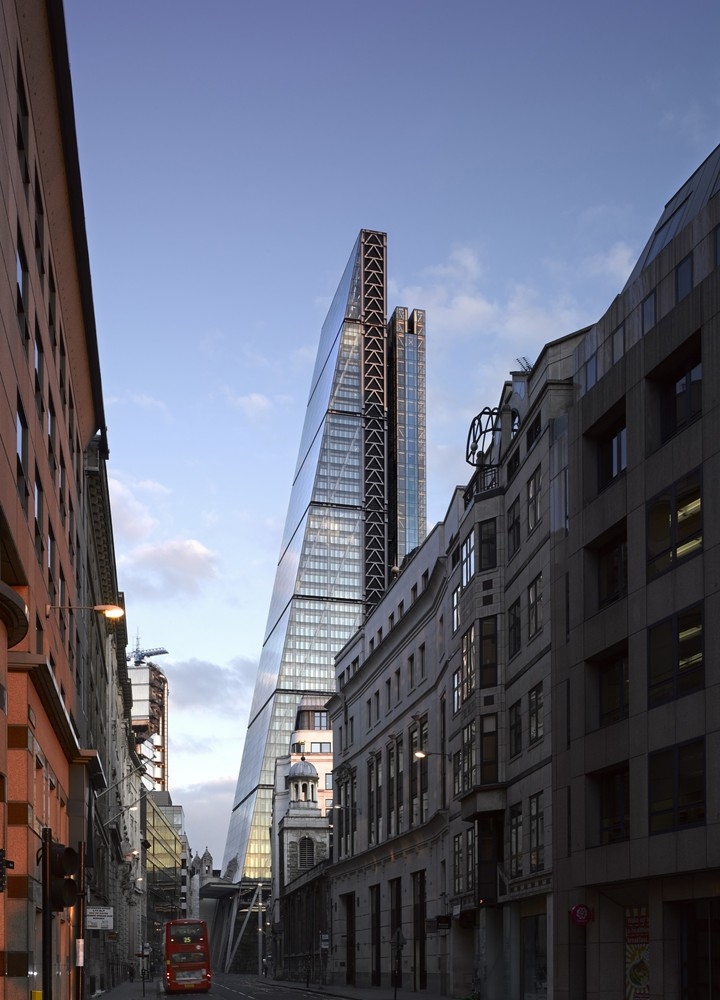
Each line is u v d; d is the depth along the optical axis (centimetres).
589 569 4331
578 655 4319
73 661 5275
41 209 3691
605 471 4362
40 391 3769
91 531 7206
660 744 3638
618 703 4103
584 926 4347
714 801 3294
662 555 3731
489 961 5609
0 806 2731
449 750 6806
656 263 3956
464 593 6225
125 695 12775
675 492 3675
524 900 5203
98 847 6975
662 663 3672
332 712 11331
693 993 3503
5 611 2755
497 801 5550
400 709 8550
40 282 3706
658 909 3647
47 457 4025
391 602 9131
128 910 13600
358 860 9712
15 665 3372
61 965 4675
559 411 4969
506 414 5972
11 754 3369
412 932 7919
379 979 8856
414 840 7894
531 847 5031
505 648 5675
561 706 4597
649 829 3666
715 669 3350
